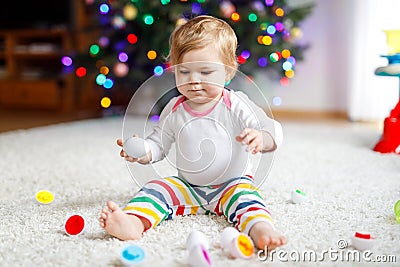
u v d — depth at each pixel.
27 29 3.40
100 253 0.80
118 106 3.18
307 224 0.94
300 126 2.50
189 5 2.35
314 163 1.57
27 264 0.76
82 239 0.87
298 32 2.60
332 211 1.03
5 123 2.70
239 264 0.75
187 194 0.99
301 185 1.28
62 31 3.22
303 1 2.90
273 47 2.49
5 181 1.35
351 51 2.76
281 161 1.60
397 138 1.75
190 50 0.95
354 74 2.70
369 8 2.60
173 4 2.38
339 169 1.48
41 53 3.37
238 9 2.47
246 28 2.49
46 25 3.45
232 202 0.93
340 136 2.14
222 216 0.99
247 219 0.85
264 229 0.81
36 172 1.47
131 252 0.76
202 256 0.73
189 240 0.80
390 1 2.54
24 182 1.34
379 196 1.15
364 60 2.65
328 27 2.90
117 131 2.30
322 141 2.01
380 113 2.65
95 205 1.10
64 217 1.00
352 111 2.72
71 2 3.31
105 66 2.61
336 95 2.93
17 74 3.56
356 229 0.91
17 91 3.45
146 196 0.94
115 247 0.82
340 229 0.91
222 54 0.97
